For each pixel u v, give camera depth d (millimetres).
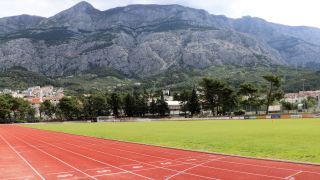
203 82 158750
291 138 38438
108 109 190625
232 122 89750
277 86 141500
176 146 34031
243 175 18484
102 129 76125
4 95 197375
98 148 35406
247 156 24797
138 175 19578
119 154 29484
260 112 158375
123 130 68625
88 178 19328
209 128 64312
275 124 70625
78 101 199250
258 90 146625
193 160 24203
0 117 182750
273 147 30234
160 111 179250
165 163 23359
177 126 77375
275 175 18125
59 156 29672
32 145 41812
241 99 154375
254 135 44312
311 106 180250
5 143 46062
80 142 43844
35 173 21625
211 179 17812
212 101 160250
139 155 28266
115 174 20156
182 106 175125
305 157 23719
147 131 61719
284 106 171125
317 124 66000
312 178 17109
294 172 18641
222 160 23750
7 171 22859
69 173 21062
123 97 186125
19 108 194750
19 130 86812
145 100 187250
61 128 89750
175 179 18031
